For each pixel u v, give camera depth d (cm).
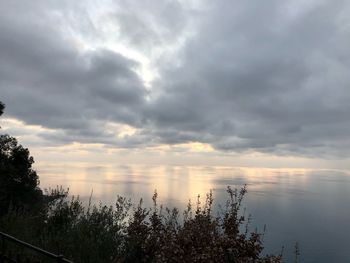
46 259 817
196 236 900
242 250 862
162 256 863
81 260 841
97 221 982
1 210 1224
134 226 1008
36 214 1113
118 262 859
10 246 855
